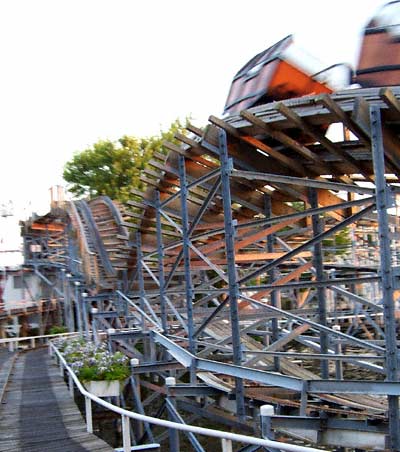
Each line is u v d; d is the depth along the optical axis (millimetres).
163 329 14906
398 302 20000
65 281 32469
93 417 13547
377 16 10078
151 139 40125
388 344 8344
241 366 10695
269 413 7438
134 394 13461
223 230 12078
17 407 12992
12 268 40594
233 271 11023
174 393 11391
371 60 9883
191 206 15602
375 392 8430
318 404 11234
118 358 13523
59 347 20406
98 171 41438
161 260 14859
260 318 14156
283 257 10336
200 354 14047
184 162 13016
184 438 16766
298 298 22531
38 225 38125
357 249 24859
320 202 12688
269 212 14070
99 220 26062
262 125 10062
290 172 12289
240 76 13719
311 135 9703
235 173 10938
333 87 11484
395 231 14930
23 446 9656
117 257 18906
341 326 25766
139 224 16859
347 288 23562
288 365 14227
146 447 8750
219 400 12305
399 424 8328
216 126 11102
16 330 32875
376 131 8453
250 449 9211
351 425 9117
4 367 20312
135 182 36250
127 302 18500
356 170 11086
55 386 15750
